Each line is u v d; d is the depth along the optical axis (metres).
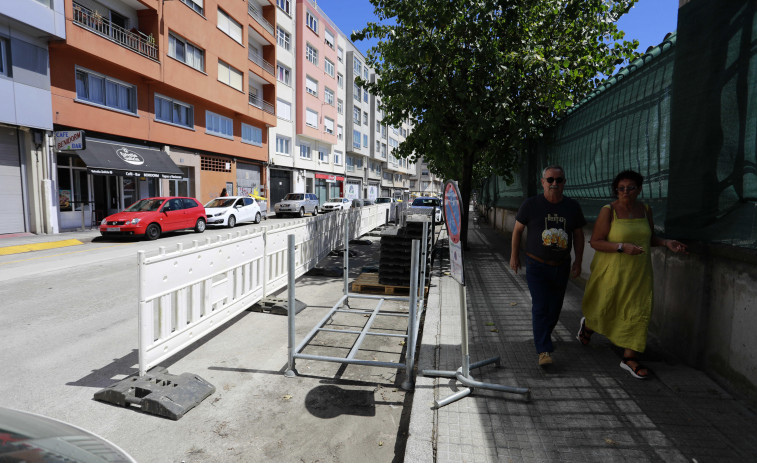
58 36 13.69
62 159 15.31
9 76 12.98
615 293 3.34
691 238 3.31
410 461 2.28
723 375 3.01
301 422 2.87
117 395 3.06
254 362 3.90
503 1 8.26
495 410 2.77
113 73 16.67
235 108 24.27
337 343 4.45
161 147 19.48
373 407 3.10
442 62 8.77
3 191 13.30
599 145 5.48
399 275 6.62
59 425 1.36
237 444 2.60
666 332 3.76
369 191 53.06
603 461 2.22
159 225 13.88
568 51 8.87
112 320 5.09
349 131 44.69
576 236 3.53
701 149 3.17
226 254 4.62
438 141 9.64
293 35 32.88
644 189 4.29
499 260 9.02
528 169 9.99
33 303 5.81
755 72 2.65
